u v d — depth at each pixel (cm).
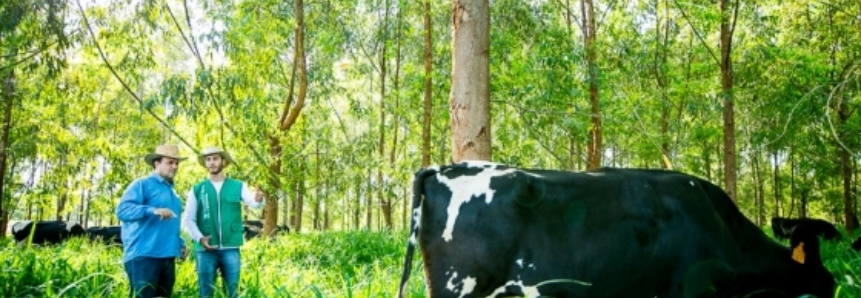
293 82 1644
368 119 2512
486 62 766
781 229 1750
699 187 517
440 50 1725
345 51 2195
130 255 569
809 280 541
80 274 621
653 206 488
